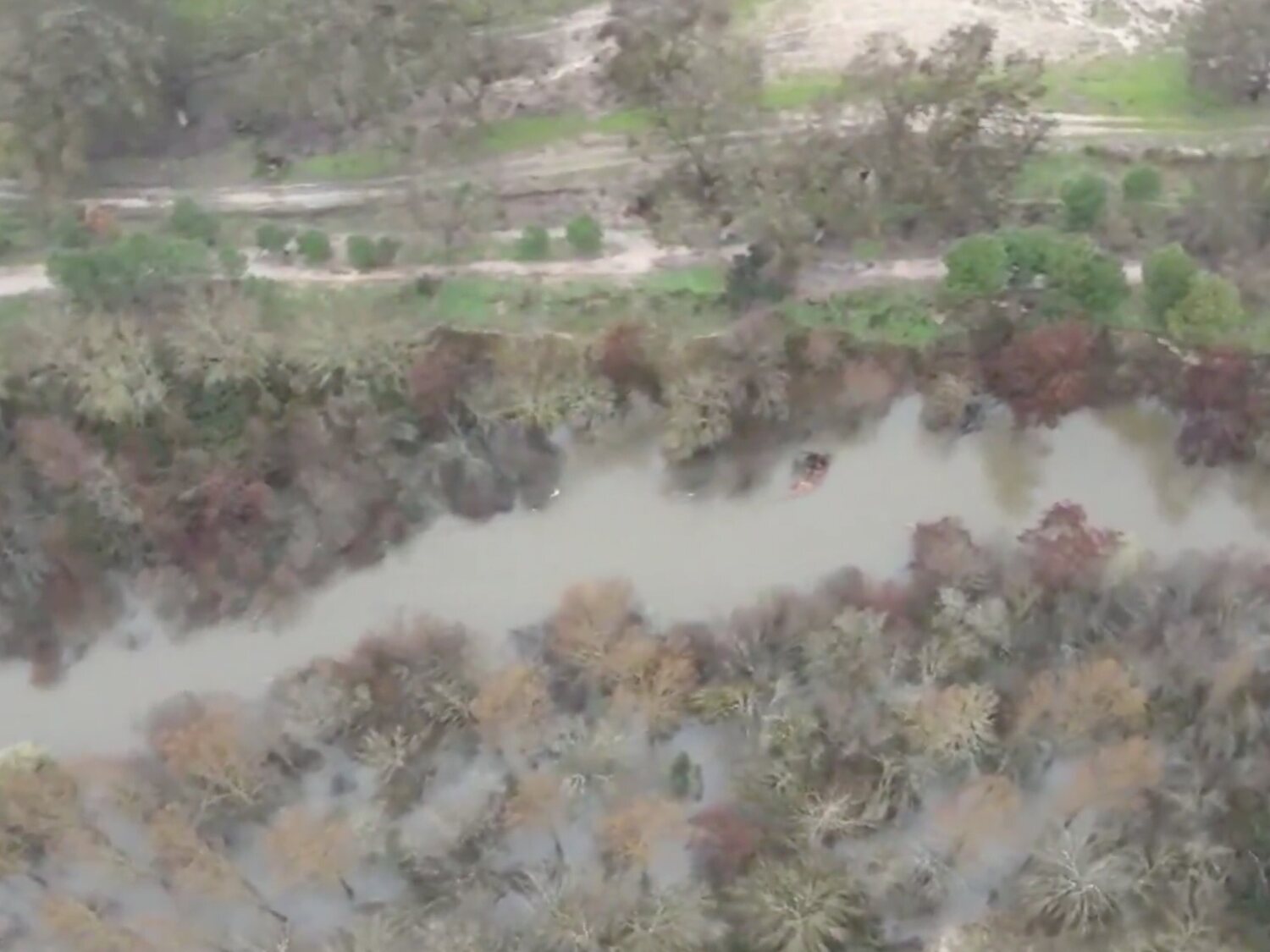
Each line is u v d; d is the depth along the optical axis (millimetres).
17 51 62312
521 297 61375
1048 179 63531
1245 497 57625
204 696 54000
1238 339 58250
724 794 50812
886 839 49469
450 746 51938
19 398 57656
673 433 57750
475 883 49219
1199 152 63969
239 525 56344
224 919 49750
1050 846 48188
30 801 49219
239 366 58000
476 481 57625
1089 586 52625
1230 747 49188
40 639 55469
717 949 47000
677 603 55844
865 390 58375
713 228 62594
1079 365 57219
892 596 53000
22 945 49312
